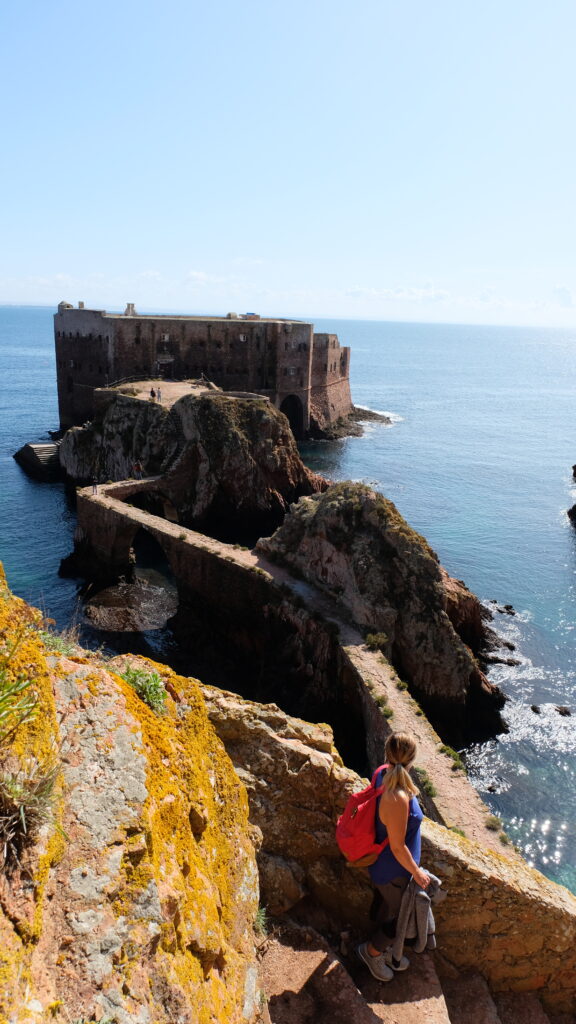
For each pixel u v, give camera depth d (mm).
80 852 5605
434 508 86125
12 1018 4176
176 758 7508
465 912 9961
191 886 6668
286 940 9250
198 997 5793
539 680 44062
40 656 6660
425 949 9406
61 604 53531
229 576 46844
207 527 78938
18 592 55469
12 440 119188
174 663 45719
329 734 11547
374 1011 8492
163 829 6551
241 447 78875
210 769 8367
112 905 5465
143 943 5406
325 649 39312
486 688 40625
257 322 111312
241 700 11586
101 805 6000
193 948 6246
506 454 124000
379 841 8383
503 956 10109
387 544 41844
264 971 8703
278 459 81125
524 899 9922
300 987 8539
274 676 41750
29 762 5570
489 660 45781
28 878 5035
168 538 51031
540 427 159875
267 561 47969
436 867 9922
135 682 8070
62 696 6762
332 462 108562
